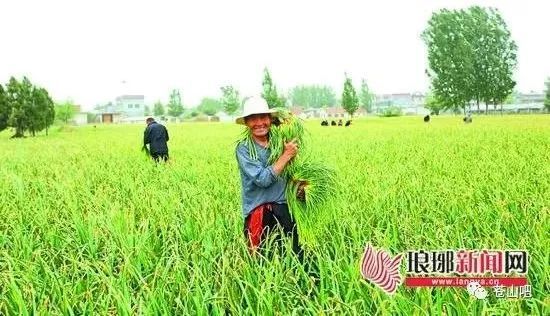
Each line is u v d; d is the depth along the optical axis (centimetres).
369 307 386
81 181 1079
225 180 962
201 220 602
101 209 729
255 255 469
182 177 1133
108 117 13850
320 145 2108
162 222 596
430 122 5575
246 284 392
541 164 1073
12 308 404
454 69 7888
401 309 366
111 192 884
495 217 588
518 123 3934
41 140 4272
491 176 861
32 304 393
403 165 1195
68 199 779
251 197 510
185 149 2216
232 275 421
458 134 2702
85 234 602
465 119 4853
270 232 499
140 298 384
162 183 1030
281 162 484
